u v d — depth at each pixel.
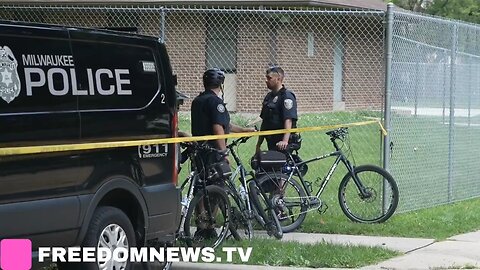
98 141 8.48
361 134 24.00
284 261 10.62
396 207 13.33
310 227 12.91
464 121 16.06
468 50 15.92
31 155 7.55
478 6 51.34
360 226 13.00
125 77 9.06
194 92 31.08
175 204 9.75
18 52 7.60
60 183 7.90
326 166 17.36
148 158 9.27
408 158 14.65
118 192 8.83
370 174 13.41
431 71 14.85
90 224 8.40
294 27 31.09
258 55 30.86
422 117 14.85
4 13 26.61
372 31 31.61
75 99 8.23
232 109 30.97
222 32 31.12
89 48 8.57
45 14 27.73
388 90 13.63
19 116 7.51
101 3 32.28
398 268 10.47
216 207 11.26
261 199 12.28
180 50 31.08
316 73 31.44
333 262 10.59
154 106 9.48
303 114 27.12
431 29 14.68
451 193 15.60
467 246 11.84
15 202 7.39
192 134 12.05
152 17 30.78
